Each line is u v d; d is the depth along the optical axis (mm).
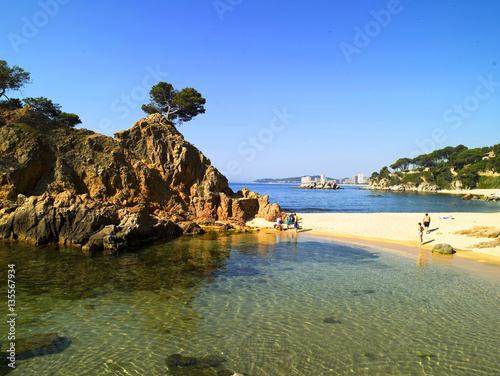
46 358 11320
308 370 10844
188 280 20609
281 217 50562
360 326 14281
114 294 17734
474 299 17719
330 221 50969
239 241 35219
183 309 15898
